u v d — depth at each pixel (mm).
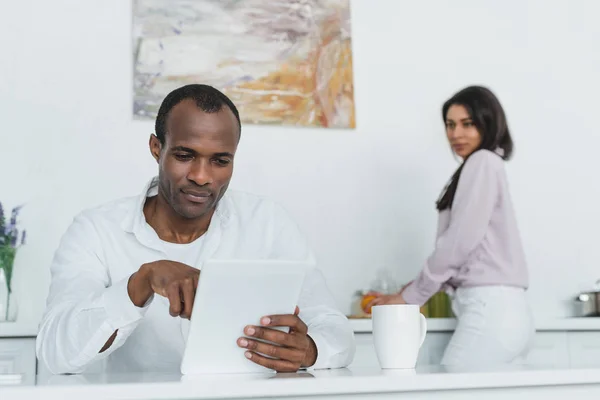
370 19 3053
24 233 2568
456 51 3131
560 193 3176
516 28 3221
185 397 854
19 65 2656
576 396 988
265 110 2867
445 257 2318
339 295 2867
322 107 2932
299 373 1101
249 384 871
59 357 1203
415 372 1025
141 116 2744
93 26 2744
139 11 2787
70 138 2672
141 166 2729
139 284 1154
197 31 2828
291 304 1138
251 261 1055
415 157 3025
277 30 2914
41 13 2699
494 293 2264
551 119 3211
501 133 2428
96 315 1164
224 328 1097
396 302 2420
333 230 2895
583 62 3285
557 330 2781
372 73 3025
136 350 1515
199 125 1315
